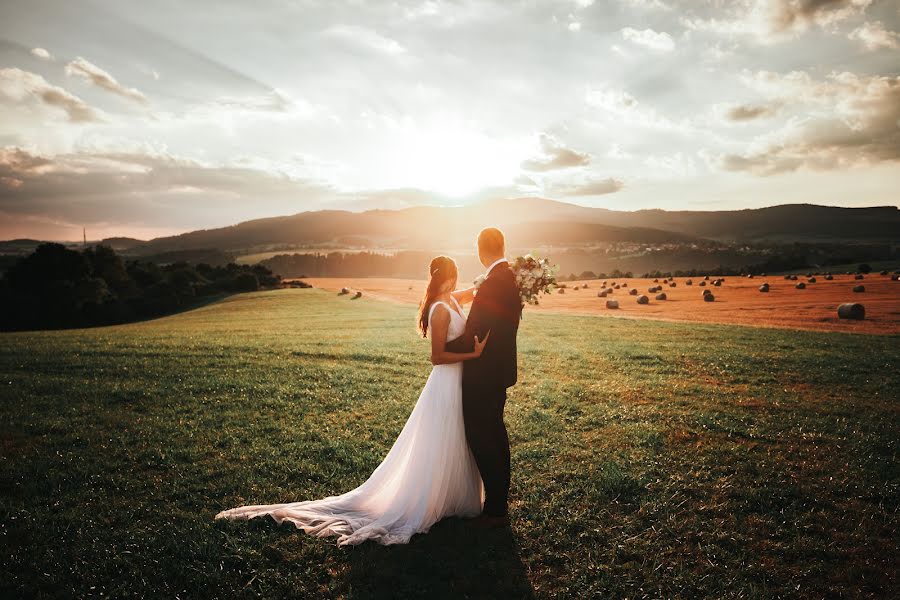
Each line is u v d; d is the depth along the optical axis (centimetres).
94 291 6262
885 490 507
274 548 401
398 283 9650
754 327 2325
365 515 447
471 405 431
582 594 359
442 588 361
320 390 916
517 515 463
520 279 435
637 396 894
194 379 994
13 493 497
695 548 413
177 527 434
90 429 689
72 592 352
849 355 1359
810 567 385
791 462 582
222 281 8100
